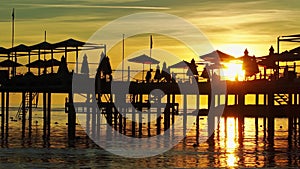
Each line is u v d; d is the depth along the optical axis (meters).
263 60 108.69
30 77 112.31
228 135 116.38
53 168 78.19
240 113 119.00
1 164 80.12
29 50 116.25
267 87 104.06
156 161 83.19
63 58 109.38
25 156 85.88
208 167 79.12
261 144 100.62
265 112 117.69
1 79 114.69
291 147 96.69
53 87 109.88
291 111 108.56
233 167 79.25
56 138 107.50
